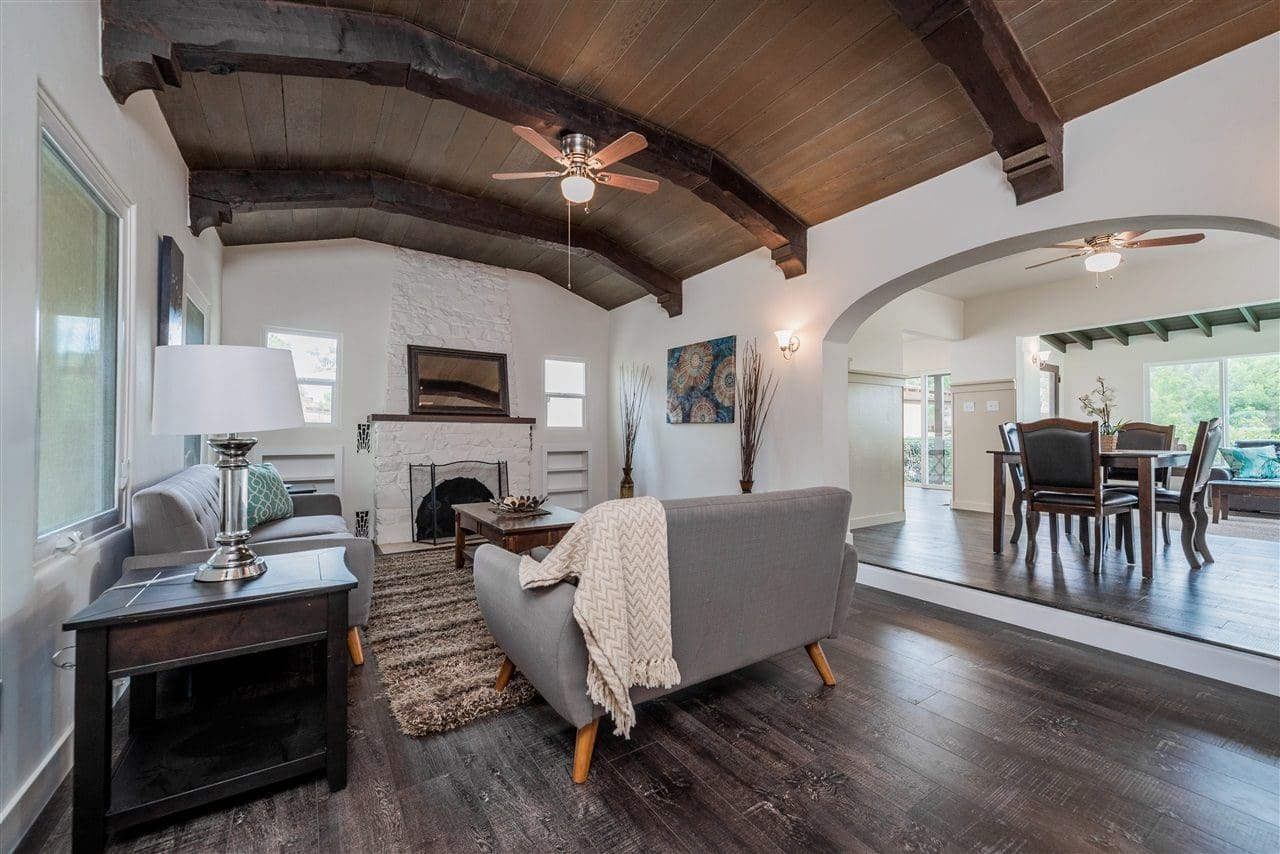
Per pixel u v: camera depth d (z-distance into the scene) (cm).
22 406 148
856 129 332
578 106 318
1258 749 189
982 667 255
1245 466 643
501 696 222
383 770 176
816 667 242
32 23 155
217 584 167
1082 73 263
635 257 555
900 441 634
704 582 190
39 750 156
